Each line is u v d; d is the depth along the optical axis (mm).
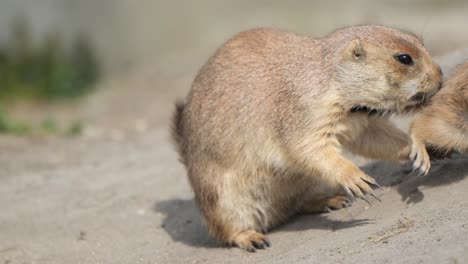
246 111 11258
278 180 11375
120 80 31688
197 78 12070
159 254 12102
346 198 11773
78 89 31188
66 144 20359
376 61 10422
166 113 25000
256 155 11258
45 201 15117
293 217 12211
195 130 11797
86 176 16562
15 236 13484
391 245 9016
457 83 10211
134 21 35156
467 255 8109
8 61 32156
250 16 34531
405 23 30984
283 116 10914
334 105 10625
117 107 27125
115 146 19562
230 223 11562
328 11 33781
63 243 13008
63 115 27609
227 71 11602
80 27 34625
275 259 10133
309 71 10859
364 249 9219
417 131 10391
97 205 14578
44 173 17250
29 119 27125
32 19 34344
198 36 33906
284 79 11047
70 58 33375
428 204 9992
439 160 11117
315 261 9336
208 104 11648
